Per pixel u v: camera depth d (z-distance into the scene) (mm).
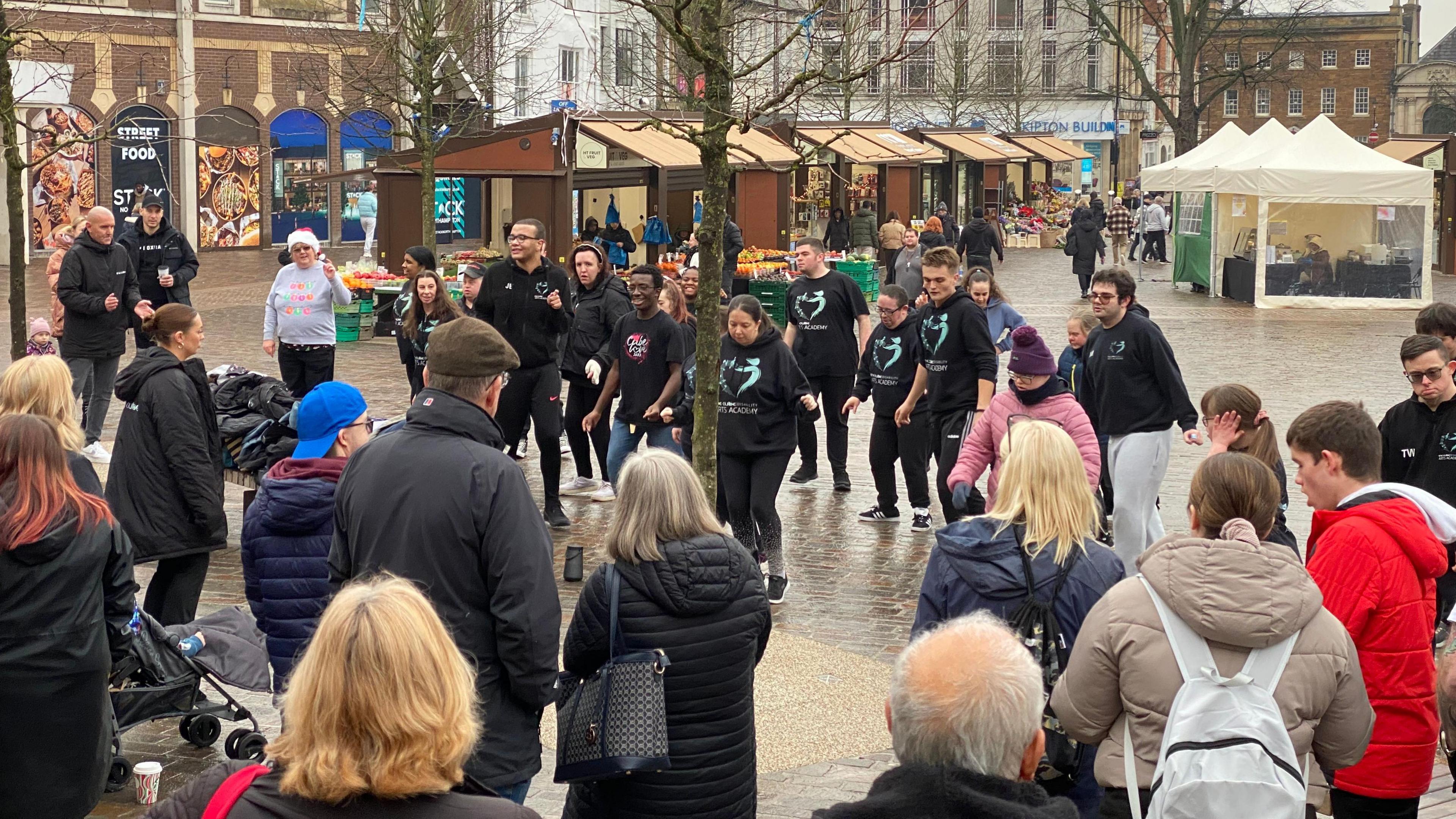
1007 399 7586
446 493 4160
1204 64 71062
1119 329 8445
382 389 16953
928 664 2986
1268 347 21719
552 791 5977
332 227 42844
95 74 35750
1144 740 3580
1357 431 4703
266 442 8945
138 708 6051
